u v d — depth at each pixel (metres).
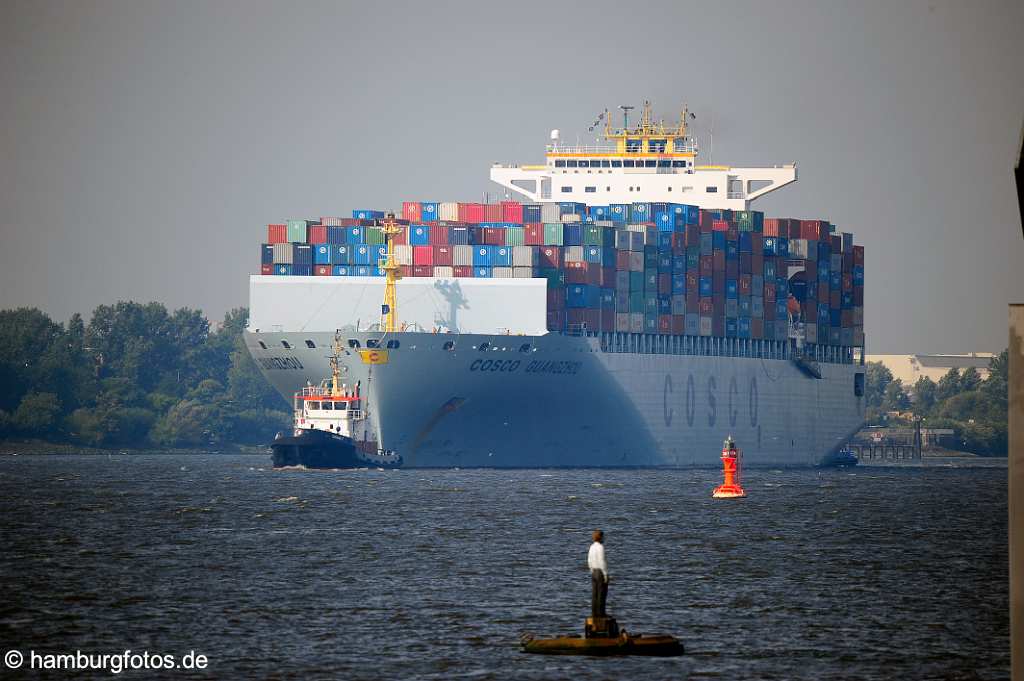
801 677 167.62
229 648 179.50
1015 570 130.25
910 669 171.62
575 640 177.88
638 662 173.50
